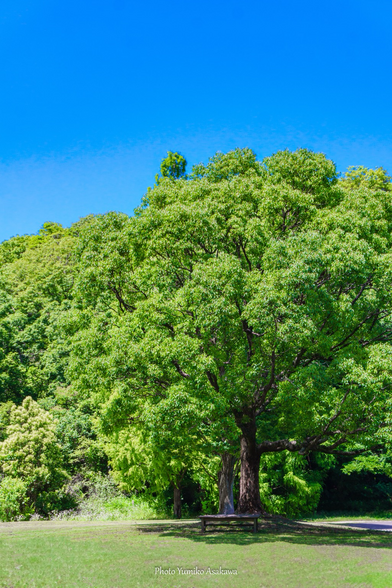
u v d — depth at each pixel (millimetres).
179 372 14602
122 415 16609
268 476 27750
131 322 15023
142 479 25359
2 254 80000
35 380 40250
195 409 12750
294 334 13477
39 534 13477
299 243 14539
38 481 24812
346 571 8422
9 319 45531
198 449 17453
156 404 13867
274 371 15766
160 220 16312
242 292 14203
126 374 15062
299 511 29172
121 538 12594
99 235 18125
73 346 17078
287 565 8984
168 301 14961
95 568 8695
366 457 30391
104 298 17875
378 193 18391
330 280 15133
